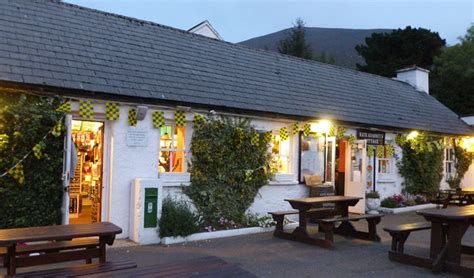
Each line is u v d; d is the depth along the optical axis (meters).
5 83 7.55
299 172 11.95
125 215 8.89
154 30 12.23
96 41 10.21
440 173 16.22
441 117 17.39
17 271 6.49
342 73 16.70
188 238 8.95
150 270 4.56
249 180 10.64
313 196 11.93
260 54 14.52
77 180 11.10
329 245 8.40
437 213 7.07
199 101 9.88
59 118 8.00
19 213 7.69
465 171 17.77
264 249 8.35
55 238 5.05
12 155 7.63
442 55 34.66
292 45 41.03
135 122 9.01
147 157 9.20
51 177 7.98
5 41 8.58
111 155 8.81
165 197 9.37
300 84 13.62
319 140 12.60
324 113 12.42
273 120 11.38
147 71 10.03
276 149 11.84
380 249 8.48
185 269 4.61
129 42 10.91
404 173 15.16
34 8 10.27
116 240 8.66
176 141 9.93
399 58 39.41
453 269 6.81
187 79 10.57
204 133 9.96
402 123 14.72
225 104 10.30
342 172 13.94
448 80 31.94
